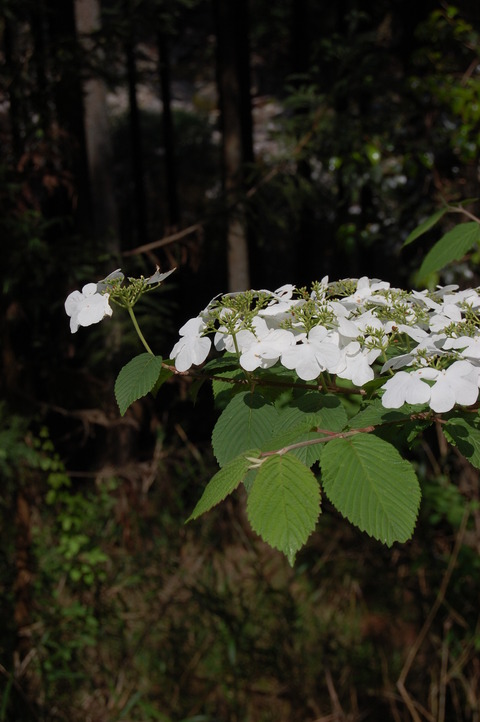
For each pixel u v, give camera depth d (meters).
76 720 4.12
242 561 4.95
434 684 4.16
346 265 8.45
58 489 4.89
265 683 4.34
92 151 5.17
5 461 4.48
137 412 5.08
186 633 4.38
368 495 0.98
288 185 5.09
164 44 9.18
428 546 4.51
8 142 4.42
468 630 4.11
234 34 5.44
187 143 14.38
